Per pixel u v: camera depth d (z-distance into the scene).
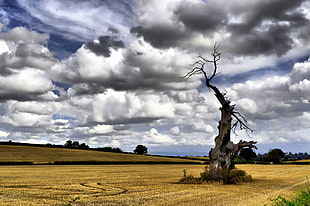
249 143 31.33
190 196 20.11
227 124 32.09
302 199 11.95
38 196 19.72
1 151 79.88
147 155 109.81
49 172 43.16
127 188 24.84
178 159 105.19
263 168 69.25
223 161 31.50
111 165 68.44
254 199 18.80
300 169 64.69
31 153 81.81
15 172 42.00
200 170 54.12
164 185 27.64
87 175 39.06
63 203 17.00
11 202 17.20
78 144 140.00
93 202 17.36
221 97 32.44
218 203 17.09
